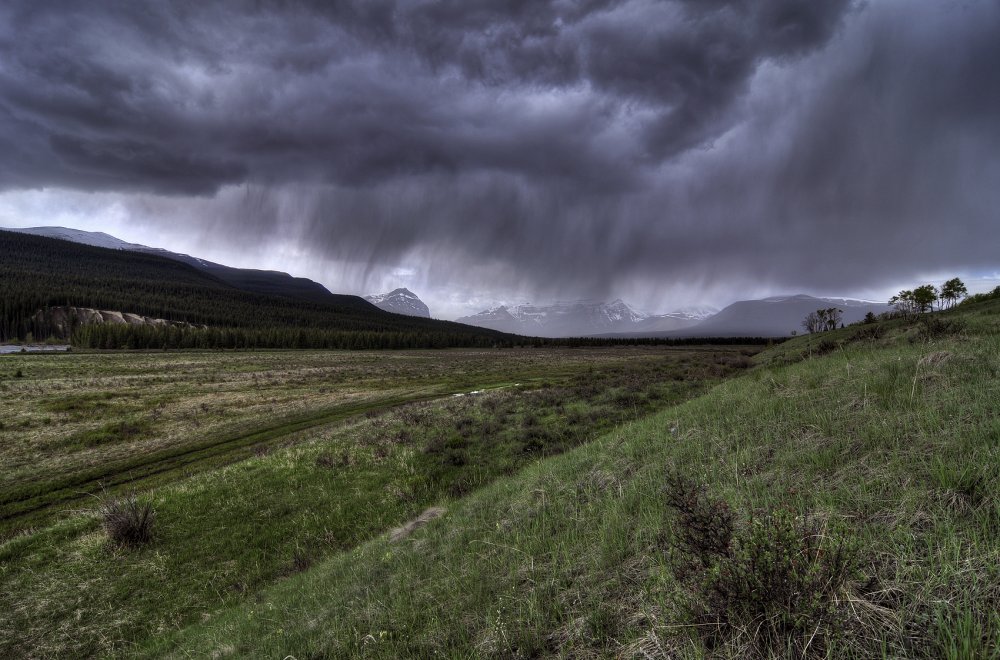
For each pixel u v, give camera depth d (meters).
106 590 10.66
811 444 5.10
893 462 3.75
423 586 5.40
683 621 2.66
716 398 10.52
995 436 3.59
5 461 22.42
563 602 3.74
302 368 73.81
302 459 18.62
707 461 5.95
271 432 28.41
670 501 3.43
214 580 10.99
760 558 2.44
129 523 12.62
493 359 98.38
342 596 6.30
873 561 2.60
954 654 1.94
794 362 14.78
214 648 6.81
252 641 6.25
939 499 2.98
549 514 6.21
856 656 2.13
